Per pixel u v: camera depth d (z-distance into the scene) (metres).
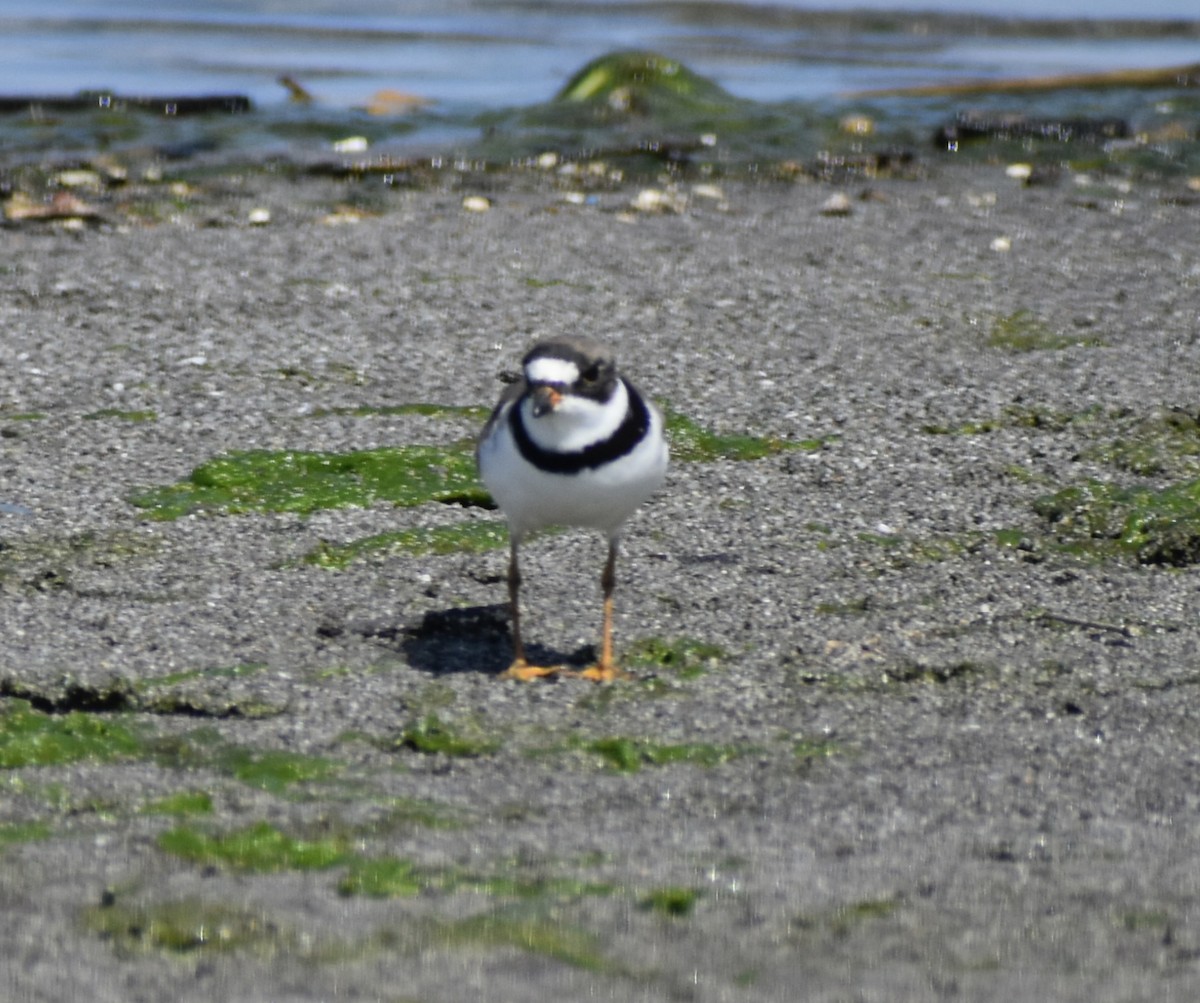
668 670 9.52
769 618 10.17
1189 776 8.33
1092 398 14.34
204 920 6.75
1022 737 8.77
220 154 25.17
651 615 10.23
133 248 19.22
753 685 9.31
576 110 28.06
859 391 14.53
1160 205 22.31
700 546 11.33
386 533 11.41
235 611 10.18
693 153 25.52
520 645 9.50
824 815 7.90
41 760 8.37
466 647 9.86
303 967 6.41
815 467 12.75
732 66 33.94
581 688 9.24
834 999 6.17
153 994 6.21
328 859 7.34
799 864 7.33
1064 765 8.45
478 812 7.92
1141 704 9.16
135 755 8.53
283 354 15.28
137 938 6.63
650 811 7.95
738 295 17.56
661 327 16.41
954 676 9.47
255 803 7.96
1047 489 12.38
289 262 18.64
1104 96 29.19
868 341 16.03
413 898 6.99
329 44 36.09
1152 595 10.63
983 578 10.84
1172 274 18.67
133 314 16.44
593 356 8.49
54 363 14.82
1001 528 11.65
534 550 11.22
